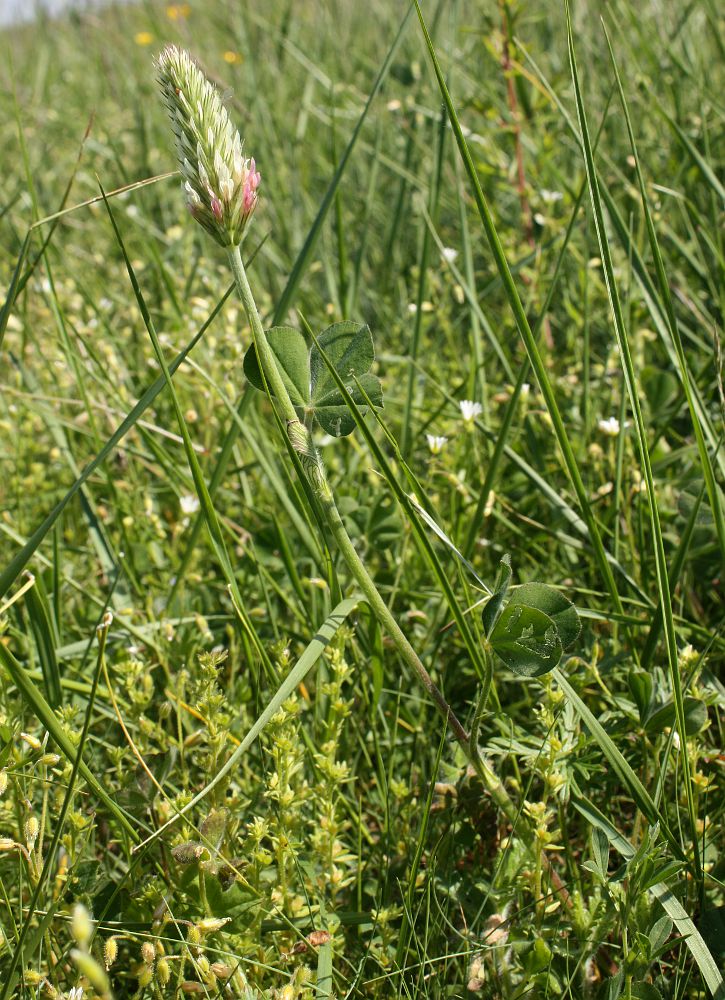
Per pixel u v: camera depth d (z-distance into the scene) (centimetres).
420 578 53
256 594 54
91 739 46
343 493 56
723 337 57
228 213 36
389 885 42
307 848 43
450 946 41
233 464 62
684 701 41
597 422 59
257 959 39
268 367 37
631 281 61
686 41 94
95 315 76
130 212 94
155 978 37
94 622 52
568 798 42
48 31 185
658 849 37
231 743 45
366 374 39
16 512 63
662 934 37
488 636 38
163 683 50
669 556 51
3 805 40
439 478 57
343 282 65
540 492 56
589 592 48
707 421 48
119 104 138
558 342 74
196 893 39
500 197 87
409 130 84
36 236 88
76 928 28
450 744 44
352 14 139
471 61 103
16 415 66
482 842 44
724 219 68
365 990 40
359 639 49
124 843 41
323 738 45
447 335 72
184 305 74
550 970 38
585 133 40
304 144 109
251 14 120
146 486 63
